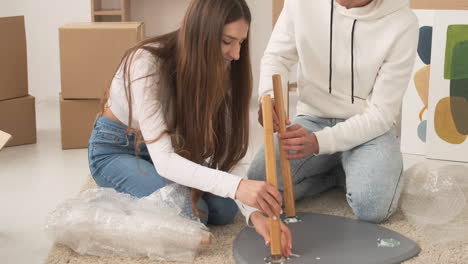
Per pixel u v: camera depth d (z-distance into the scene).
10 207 2.15
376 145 1.98
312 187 2.20
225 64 1.69
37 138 3.06
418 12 2.70
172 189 1.81
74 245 1.73
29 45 3.80
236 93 1.79
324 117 2.15
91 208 1.74
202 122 1.71
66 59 2.80
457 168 2.26
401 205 2.03
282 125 1.85
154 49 1.71
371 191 1.89
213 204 1.90
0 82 2.83
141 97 1.69
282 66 2.12
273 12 3.04
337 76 2.06
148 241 1.69
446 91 2.65
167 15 3.81
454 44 2.62
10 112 2.88
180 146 1.77
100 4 3.69
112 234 1.70
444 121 2.66
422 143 2.76
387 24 1.97
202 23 1.60
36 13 3.76
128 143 1.92
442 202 1.96
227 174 1.63
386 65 1.97
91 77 2.82
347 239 1.78
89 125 2.88
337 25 2.00
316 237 1.80
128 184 1.88
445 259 1.70
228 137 1.85
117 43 2.79
